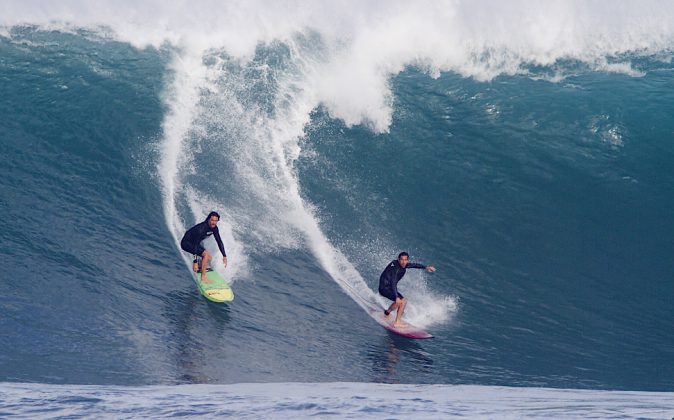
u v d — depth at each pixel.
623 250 61.09
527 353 50.66
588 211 64.56
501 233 62.44
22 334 46.38
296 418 23.75
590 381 47.62
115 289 52.34
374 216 63.44
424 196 65.81
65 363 43.72
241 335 49.62
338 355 48.62
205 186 63.66
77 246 56.12
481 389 37.03
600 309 55.53
